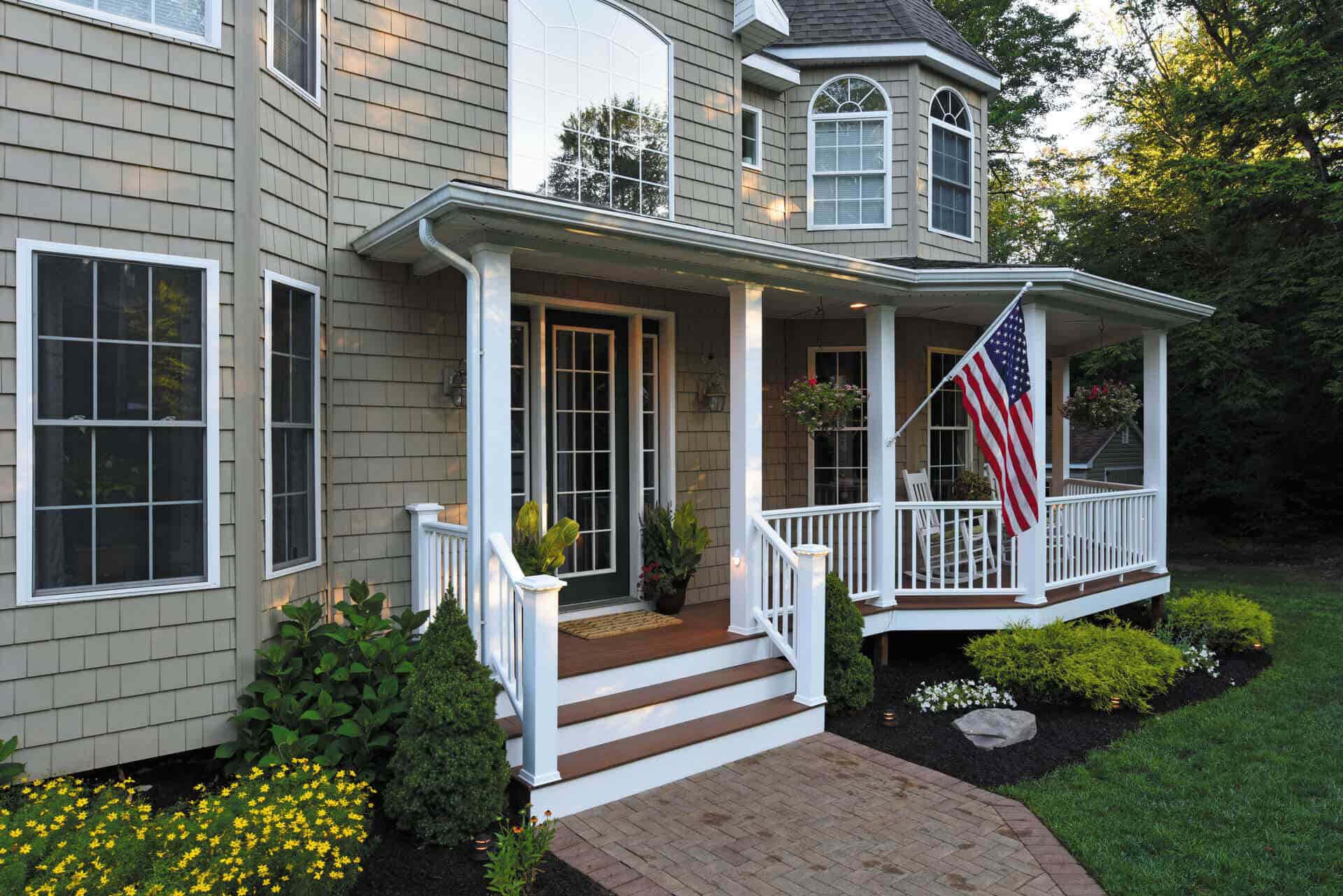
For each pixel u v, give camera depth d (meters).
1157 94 18.56
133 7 4.21
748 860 4.00
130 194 4.16
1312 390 14.97
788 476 8.84
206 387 4.38
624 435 7.14
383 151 5.69
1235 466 16.70
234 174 4.48
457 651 4.12
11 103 3.86
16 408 3.86
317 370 5.21
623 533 7.14
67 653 4.00
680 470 7.36
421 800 3.92
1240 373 14.56
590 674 5.18
